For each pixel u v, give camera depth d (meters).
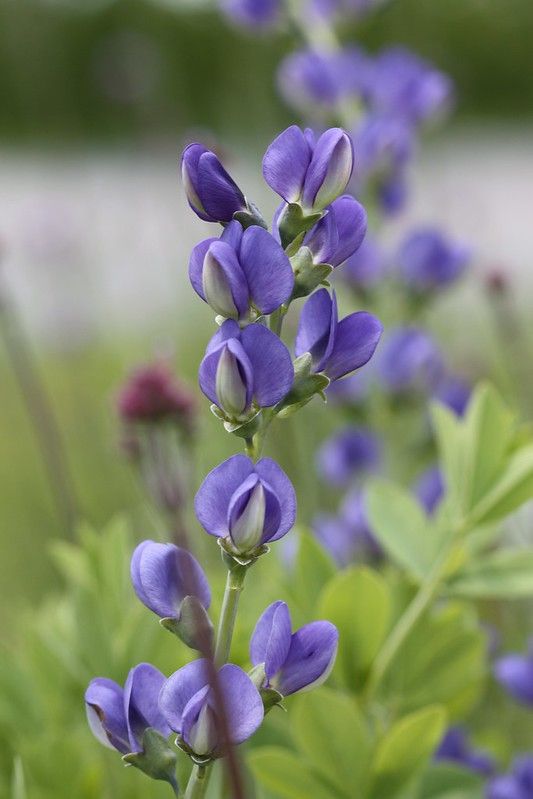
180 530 0.87
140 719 0.72
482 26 6.18
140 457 0.95
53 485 1.14
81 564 0.93
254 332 0.72
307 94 1.27
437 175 2.00
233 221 0.73
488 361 1.59
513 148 4.87
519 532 0.96
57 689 0.91
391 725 0.86
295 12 1.36
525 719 1.05
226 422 0.72
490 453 0.84
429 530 0.86
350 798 0.81
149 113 1.53
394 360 1.12
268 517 0.71
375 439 1.15
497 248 1.93
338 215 0.73
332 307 0.73
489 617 1.08
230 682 0.70
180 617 0.72
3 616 1.38
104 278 2.26
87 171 2.23
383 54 1.27
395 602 0.88
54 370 2.16
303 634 0.72
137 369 0.97
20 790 0.79
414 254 1.18
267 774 0.81
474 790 0.85
